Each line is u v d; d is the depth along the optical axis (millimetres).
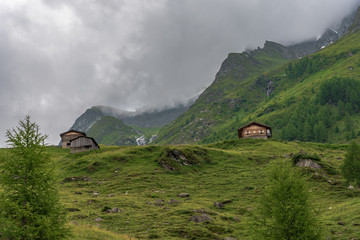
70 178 71500
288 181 27797
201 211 45500
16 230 20688
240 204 51750
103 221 40219
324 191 56000
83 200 51438
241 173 74938
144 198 55125
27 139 24859
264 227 27047
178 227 38000
